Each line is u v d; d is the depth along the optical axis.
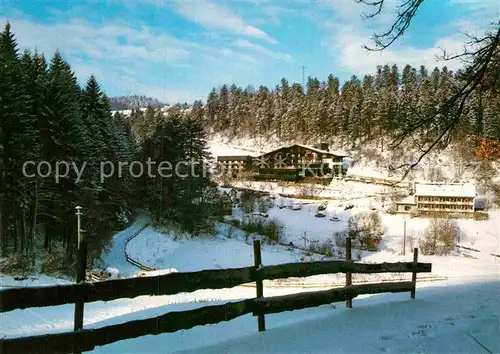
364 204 72.50
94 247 36.44
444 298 9.95
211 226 56.59
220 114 158.62
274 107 139.25
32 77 39.22
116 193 50.12
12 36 42.41
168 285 5.83
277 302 7.04
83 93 53.03
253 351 6.00
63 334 5.02
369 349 6.05
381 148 94.38
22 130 32.50
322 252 51.84
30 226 36.94
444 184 68.50
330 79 143.75
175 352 6.00
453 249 53.25
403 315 8.11
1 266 30.48
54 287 5.07
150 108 105.00
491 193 65.00
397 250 53.50
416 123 6.76
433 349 5.98
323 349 6.07
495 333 6.61
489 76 5.98
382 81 131.50
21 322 10.20
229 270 6.45
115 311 11.51
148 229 53.16
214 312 6.19
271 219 65.69
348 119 108.25
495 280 15.76
